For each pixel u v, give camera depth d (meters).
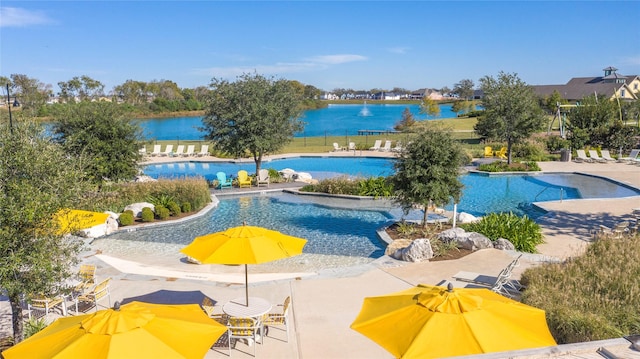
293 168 39.78
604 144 44.25
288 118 32.19
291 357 10.00
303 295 13.35
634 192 29.12
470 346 6.47
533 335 6.78
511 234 18.30
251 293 13.55
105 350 6.36
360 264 16.69
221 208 25.66
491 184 32.28
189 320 7.45
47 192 9.22
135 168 26.34
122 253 17.97
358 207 25.42
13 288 8.91
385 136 61.50
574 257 14.05
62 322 7.52
